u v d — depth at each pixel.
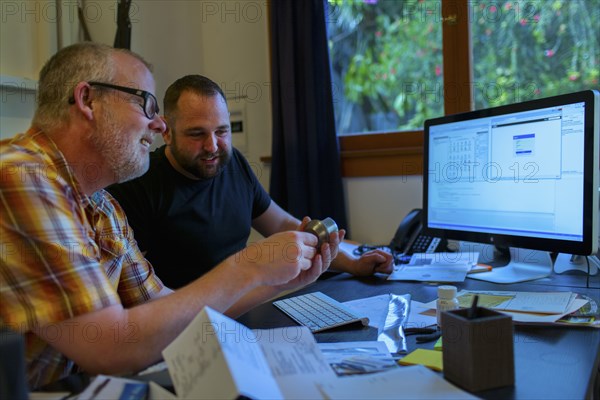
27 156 0.81
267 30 2.39
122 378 0.69
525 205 1.24
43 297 0.73
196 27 2.54
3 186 0.75
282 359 0.72
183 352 0.63
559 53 1.91
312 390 0.63
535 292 1.07
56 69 0.90
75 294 0.74
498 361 0.64
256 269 0.87
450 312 0.68
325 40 2.17
